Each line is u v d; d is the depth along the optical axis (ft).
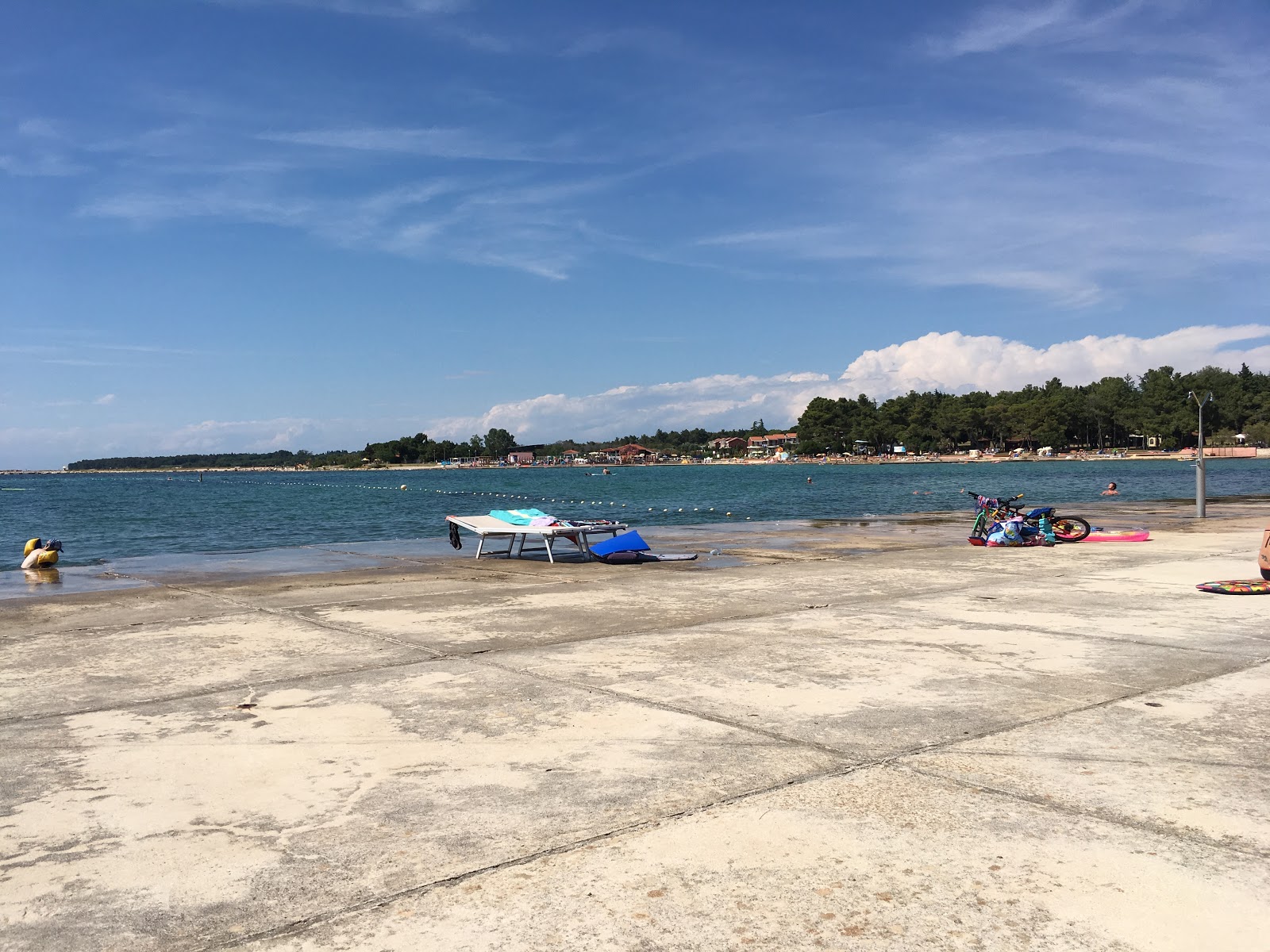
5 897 10.61
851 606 31.14
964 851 11.51
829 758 15.11
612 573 42.83
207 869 11.27
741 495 192.24
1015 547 52.65
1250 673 20.72
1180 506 91.61
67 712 18.58
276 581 40.65
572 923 9.89
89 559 60.85
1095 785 13.76
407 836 12.18
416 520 117.91
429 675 21.38
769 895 10.44
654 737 16.30
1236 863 11.12
